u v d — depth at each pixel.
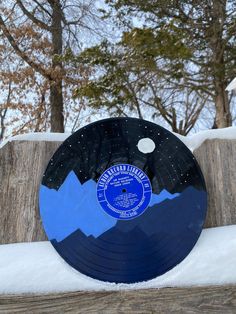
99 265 0.50
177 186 0.53
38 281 0.50
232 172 0.56
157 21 3.31
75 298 0.49
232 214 0.54
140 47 2.73
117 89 2.98
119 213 0.52
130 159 0.54
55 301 0.49
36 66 3.92
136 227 0.51
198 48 3.34
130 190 0.53
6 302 0.49
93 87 2.99
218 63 3.15
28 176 0.56
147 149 0.54
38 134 0.59
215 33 3.23
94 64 3.06
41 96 4.11
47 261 0.51
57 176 0.54
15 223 0.54
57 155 0.55
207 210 0.54
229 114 3.22
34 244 0.53
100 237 0.51
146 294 0.49
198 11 3.31
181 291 0.49
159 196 0.52
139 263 0.50
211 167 0.56
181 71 3.05
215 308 0.48
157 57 2.83
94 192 0.53
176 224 0.51
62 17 4.29
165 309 0.48
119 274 0.50
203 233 0.52
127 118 0.56
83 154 0.54
